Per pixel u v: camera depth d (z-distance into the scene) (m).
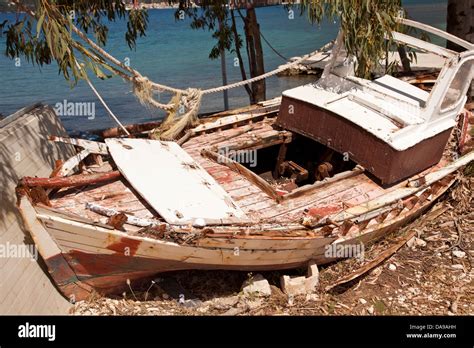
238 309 5.19
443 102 6.43
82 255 4.61
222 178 5.88
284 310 5.27
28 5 5.70
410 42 6.75
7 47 6.26
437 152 6.72
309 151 7.50
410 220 6.71
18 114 5.90
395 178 6.01
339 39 6.89
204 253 4.74
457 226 6.91
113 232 4.39
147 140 6.05
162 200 4.82
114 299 5.21
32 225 4.41
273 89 16.80
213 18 10.55
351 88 6.88
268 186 5.59
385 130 5.98
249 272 5.48
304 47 23.91
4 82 16.09
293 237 4.91
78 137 7.41
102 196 5.06
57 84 15.94
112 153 5.47
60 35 5.21
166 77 17.47
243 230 4.70
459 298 5.58
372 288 5.74
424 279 5.93
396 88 6.95
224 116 7.77
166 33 27.98
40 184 4.60
